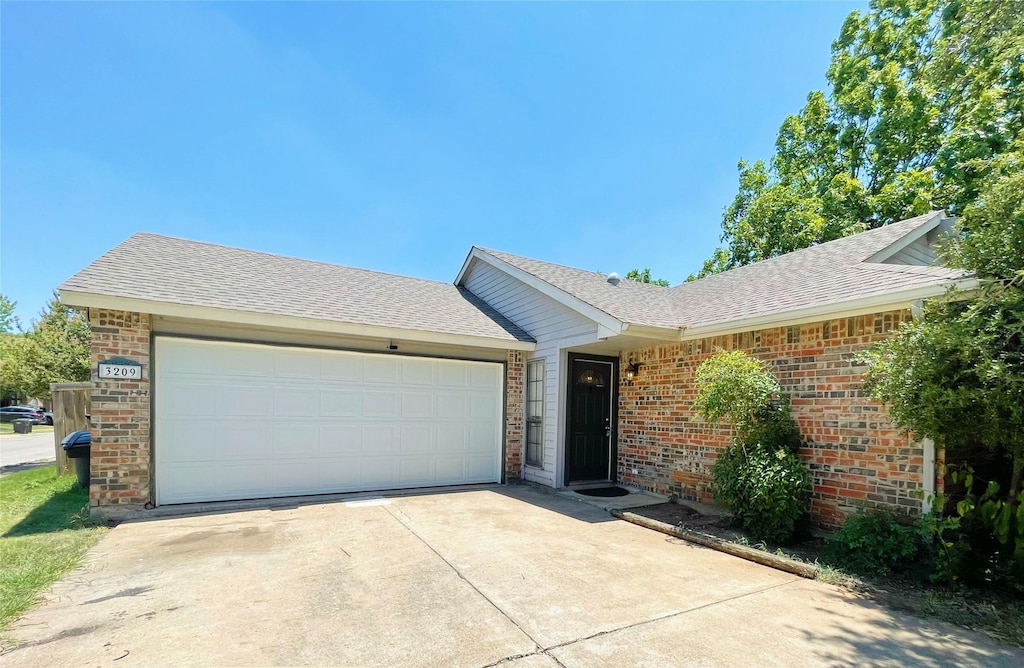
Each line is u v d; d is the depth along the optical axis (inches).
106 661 105.4
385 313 318.7
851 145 677.3
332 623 125.3
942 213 319.0
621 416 343.0
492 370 354.0
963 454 177.2
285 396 280.4
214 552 182.9
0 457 544.7
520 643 115.1
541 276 350.3
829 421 213.0
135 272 264.2
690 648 113.1
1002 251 140.0
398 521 231.3
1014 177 144.8
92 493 231.3
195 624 124.0
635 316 286.2
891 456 189.2
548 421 336.5
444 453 331.3
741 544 195.6
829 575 160.4
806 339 224.5
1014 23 233.3
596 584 154.3
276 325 265.0
